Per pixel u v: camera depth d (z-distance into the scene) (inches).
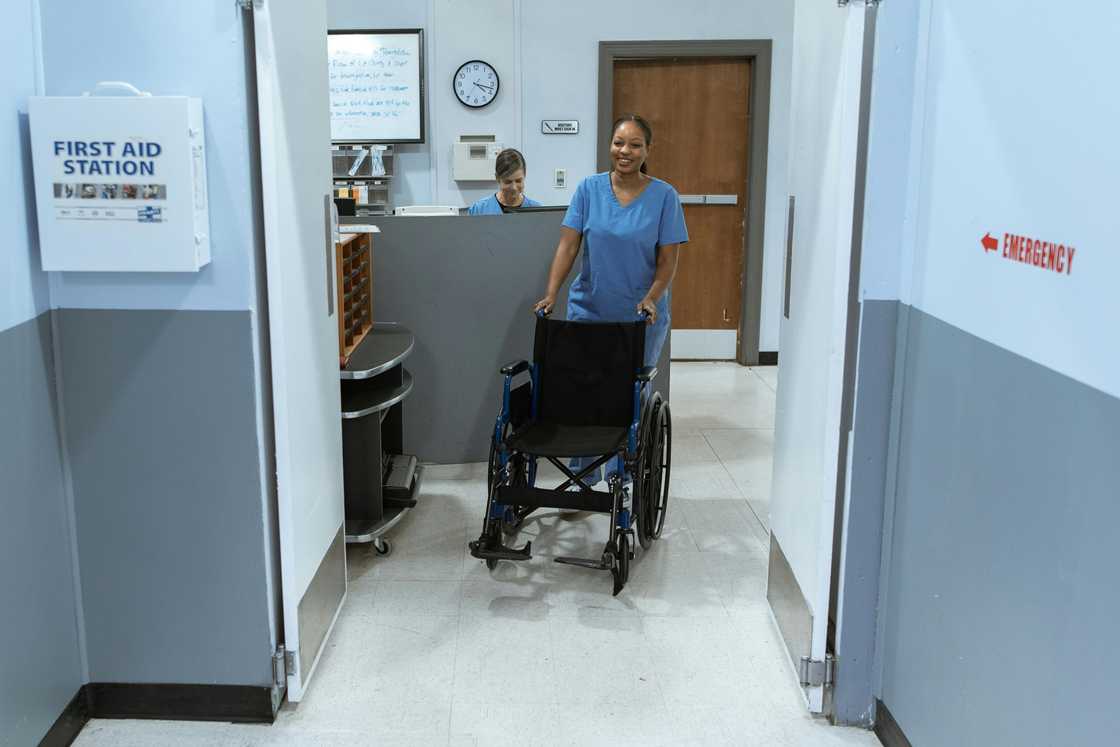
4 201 72.6
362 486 124.0
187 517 84.6
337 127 219.8
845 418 84.5
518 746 86.0
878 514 85.0
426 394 155.8
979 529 66.2
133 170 74.7
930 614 75.2
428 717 90.1
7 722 74.5
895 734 83.7
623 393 121.1
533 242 153.8
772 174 227.5
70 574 84.9
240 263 79.6
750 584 118.5
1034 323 58.4
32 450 77.7
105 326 80.7
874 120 77.7
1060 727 55.7
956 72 69.8
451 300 153.0
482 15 217.6
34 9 75.4
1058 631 55.9
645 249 128.4
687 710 91.9
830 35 83.2
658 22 219.5
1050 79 56.4
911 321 78.9
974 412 66.9
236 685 88.2
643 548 127.3
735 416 193.3
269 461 85.9
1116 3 49.6
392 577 119.1
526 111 222.2
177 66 76.2
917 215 77.5
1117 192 49.7
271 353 83.0
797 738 87.7
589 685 95.9
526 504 115.5
